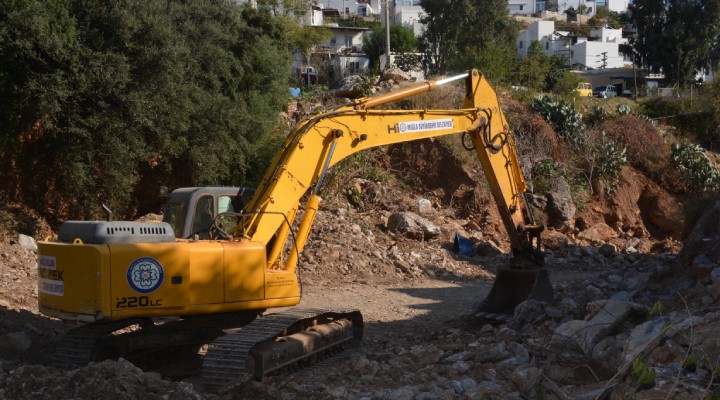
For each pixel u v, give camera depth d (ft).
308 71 143.23
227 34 75.10
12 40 59.57
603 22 337.11
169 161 71.00
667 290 37.14
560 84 122.11
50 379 23.77
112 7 64.39
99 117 62.49
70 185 63.52
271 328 29.01
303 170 33.17
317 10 236.02
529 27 290.97
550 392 24.27
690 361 20.26
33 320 38.55
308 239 68.13
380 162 90.02
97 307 26.78
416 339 39.22
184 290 28.19
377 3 336.29
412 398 24.68
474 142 40.55
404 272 67.00
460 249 75.56
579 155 100.01
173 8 70.79
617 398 21.34
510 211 41.16
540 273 39.68
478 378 28.43
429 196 87.92
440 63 159.63
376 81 107.34
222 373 26.68
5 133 61.46
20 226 61.57
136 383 23.18
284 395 24.36
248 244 30.27
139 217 71.41
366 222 75.92
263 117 78.74
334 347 34.04
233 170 76.59
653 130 109.60
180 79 67.92
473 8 160.15
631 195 100.37
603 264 77.97
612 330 29.48
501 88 111.96
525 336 34.88
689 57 189.57
